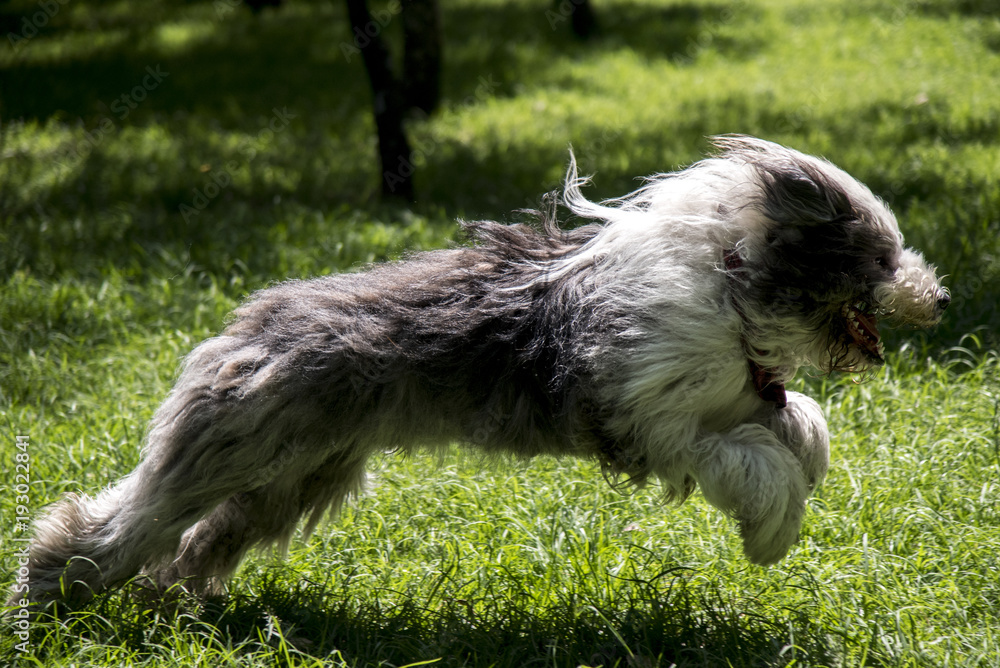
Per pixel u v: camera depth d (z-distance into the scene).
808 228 5.25
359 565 6.28
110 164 16.41
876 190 13.71
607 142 17.27
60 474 7.39
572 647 5.35
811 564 6.07
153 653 5.30
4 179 15.48
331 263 11.45
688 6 29.73
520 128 18.72
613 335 5.27
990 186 13.21
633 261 5.36
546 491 7.15
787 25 27.14
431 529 6.76
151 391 8.95
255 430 5.36
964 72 21.88
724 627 5.42
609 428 5.40
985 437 7.48
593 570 5.94
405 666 4.97
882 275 5.29
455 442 5.72
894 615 5.50
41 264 11.66
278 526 5.98
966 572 6.01
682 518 6.73
